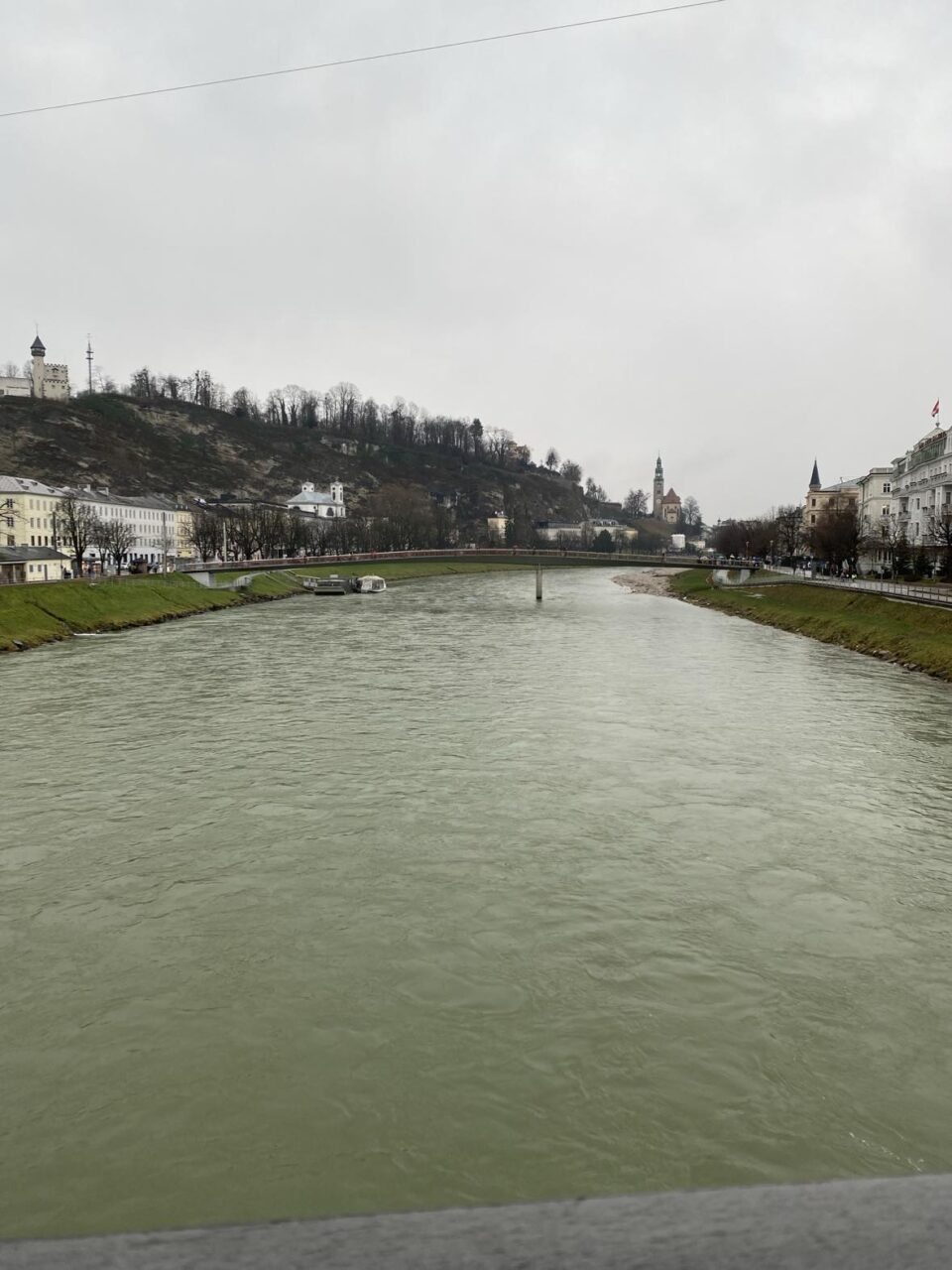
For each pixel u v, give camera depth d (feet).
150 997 53.67
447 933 61.21
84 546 434.71
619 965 57.00
